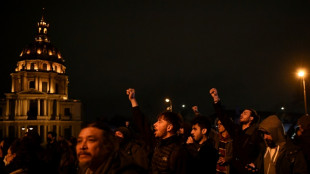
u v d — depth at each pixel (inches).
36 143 157.9
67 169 344.2
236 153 221.6
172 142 175.9
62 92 3329.2
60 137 478.9
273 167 189.2
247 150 211.3
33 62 3240.7
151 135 218.2
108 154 110.3
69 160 348.8
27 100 2965.1
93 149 107.7
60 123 3026.6
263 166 203.9
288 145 181.0
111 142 112.7
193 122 212.7
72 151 358.0
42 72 3139.8
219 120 255.4
